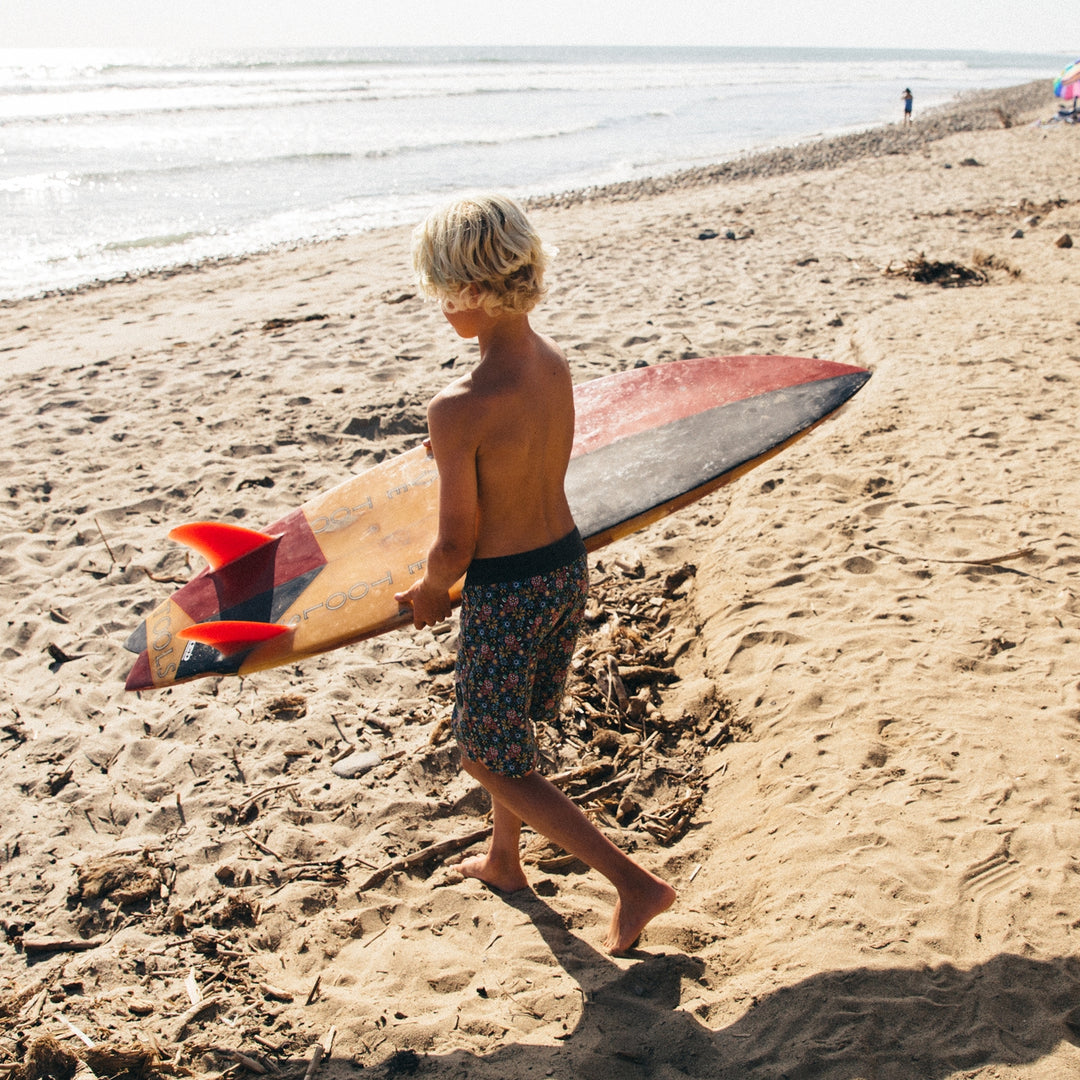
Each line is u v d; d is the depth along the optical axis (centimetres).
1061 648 294
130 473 495
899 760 252
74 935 227
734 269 878
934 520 387
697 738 289
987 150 1762
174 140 2269
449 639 352
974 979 184
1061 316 647
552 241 1075
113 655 347
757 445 288
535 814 192
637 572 386
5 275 1044
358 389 602
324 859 248
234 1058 189
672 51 18862
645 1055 181
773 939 203
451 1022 193
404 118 2941
